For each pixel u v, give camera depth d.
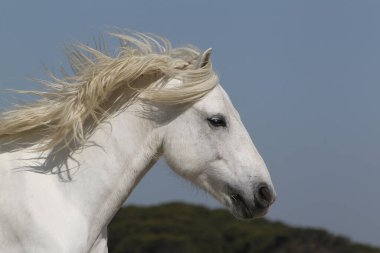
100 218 6.91
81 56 7.15
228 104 7.25
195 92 7.07
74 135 6.84
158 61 7.12
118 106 7.09
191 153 7.15
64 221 6.64
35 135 6.98
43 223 6.56
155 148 7.16
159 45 7.37
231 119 7.21
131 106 7.09
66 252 6.54
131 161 7.05
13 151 6.90
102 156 6.93
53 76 7.07
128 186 7.07
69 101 6.94
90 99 6.91
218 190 7.24
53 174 6.82
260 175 7.15
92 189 6.86
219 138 7.16
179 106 7.17
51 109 6.94
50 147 6.84
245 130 7.29
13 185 6.70
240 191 7.13
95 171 6.89
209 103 7.14
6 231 6.60
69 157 6.89
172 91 7.02
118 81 7.00
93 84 6.93
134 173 7.08
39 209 6.61
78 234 6.67
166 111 7.15
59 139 6.84
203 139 7.15
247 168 7.13
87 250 6.80
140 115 7.09
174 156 7.19
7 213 6.61
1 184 6.70
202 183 7.29
